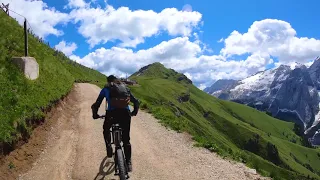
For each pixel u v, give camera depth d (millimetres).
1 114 12883
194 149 15258
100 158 12672
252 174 12133
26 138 13539
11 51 22547
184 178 11070
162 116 24641
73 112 23781
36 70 21875
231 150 15953
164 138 17172
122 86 9188
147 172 11438
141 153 13828
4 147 11414
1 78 16609
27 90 17609
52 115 19062
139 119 22750
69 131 17516
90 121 20516
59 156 13094
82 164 11984
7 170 10812
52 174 11133
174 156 13750
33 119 15219
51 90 21938
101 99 9094
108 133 9500
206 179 11094
